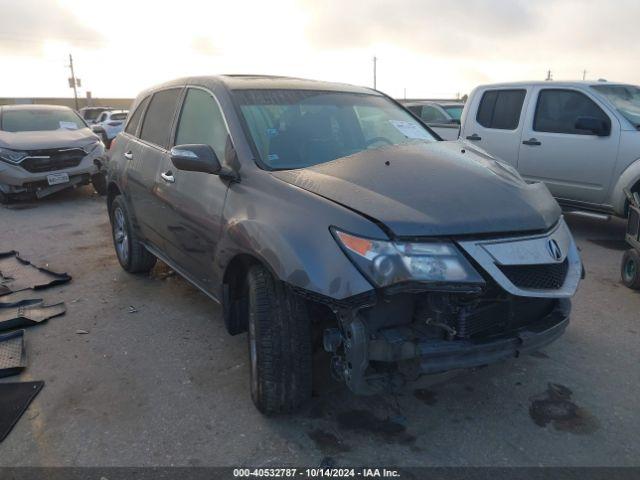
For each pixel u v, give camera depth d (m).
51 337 4.15
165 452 2.82
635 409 3.16
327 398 3.26
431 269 2.49
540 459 2.74
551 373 3.56
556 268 2.90
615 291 5.05
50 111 11.26
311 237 2.69
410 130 4.18
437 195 2.81
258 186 3.19
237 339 4.09
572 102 7.12
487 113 8.17
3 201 9.84
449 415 3.12
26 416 3.13
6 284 5.25
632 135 6.41
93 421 3.08
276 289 2.88
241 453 2.80
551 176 7.28
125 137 5.45
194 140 4.04
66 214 8.92
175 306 4.73
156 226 4.56
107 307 4.73
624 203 6.52
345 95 4.27
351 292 2.49
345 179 2.98
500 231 2.68
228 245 3.19
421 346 2.56
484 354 2.66
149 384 3.47
